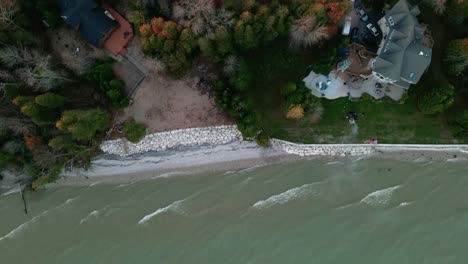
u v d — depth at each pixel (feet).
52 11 183.52
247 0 168.86
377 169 199.62
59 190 211.82
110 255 203.31
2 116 178.91
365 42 189.26
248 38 173.68
